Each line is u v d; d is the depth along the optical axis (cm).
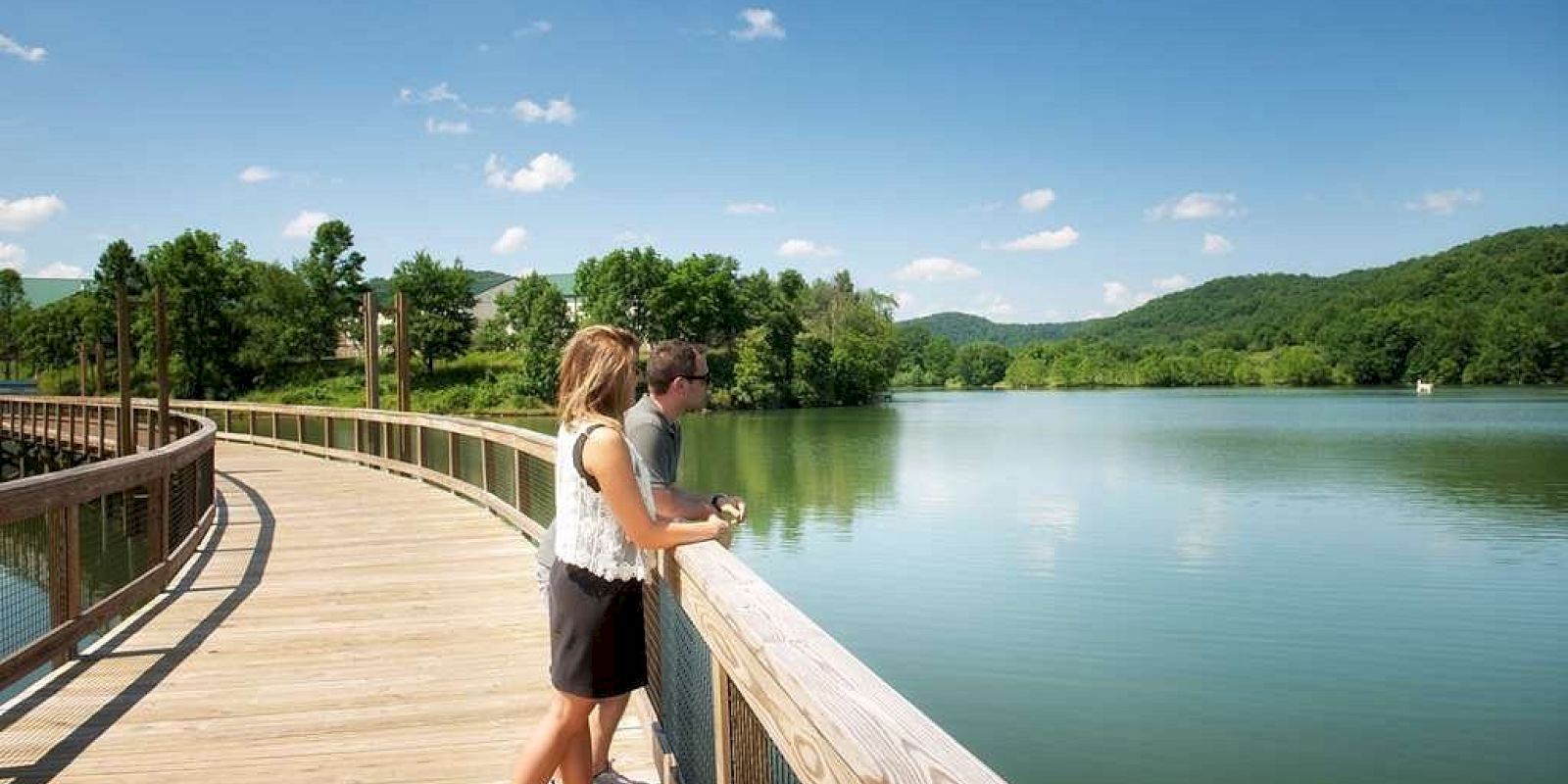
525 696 441
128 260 8194
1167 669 1266
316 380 7938
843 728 118
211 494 962
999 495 2866
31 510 436
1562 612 1513
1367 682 1219
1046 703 1152
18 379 10112
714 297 8019
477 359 8588
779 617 175
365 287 8381
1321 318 15912
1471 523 2358
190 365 7444
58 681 464
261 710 423
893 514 2516
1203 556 1958
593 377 250
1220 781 939
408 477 1398
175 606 621
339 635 548
